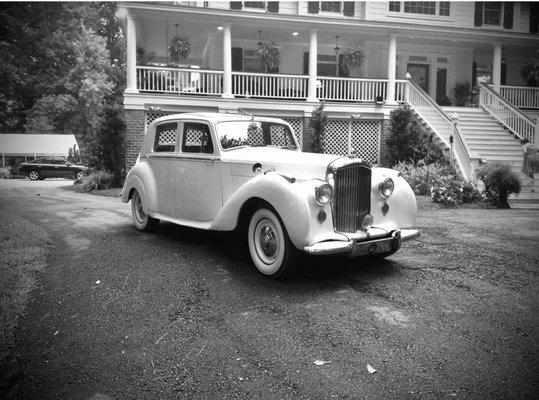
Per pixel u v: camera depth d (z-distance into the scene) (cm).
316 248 422
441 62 2123
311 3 1964
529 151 1400
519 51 2147
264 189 455
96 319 379
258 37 1933
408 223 523
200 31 1906
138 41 2033
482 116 1767
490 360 304
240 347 325
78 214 922
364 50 2034
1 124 4084
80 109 3659
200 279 472
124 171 1638
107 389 279
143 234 696
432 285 454
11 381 290
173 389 276
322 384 276
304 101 1720
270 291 435
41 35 2834
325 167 455
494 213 991
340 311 385
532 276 486
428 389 270
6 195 1416
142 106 1576
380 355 310
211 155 557
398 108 1648
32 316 389
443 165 1460
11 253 568
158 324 367
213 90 1805
